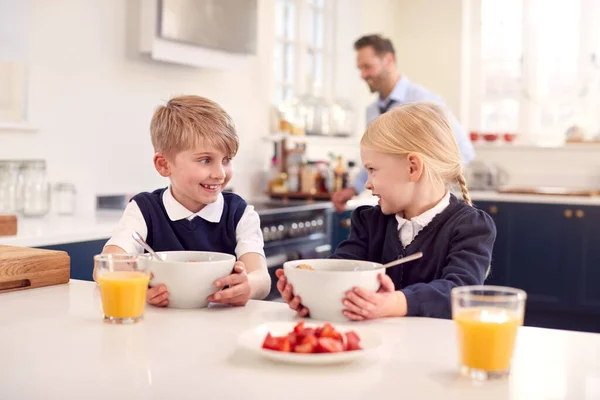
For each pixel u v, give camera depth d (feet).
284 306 4.30
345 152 17.89
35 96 10.16
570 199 15.71
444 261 4.92
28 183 9.93
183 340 3.42
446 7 19.25
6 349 3.23
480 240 4.83
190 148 5.23
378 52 13.38
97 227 8.90
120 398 2.59
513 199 16.21
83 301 4.28
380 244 5.36
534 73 19.04
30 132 10.13
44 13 10.21
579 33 18.56
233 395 2.63
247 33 12.87
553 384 2.79
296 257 12.07
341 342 3.11
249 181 14.60
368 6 18.28
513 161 18.98
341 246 5.58
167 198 5.56
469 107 19.69
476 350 2.85
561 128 18.89
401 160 4.87
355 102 18.19
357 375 2.88
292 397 2.61
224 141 5.29
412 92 13.58
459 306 2.93
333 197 13.38
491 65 19.47
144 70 11.93
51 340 3.39
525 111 19.16
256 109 14.79
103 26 11.12
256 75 14.76
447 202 5.01
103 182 11.31
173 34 11.40
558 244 15.88
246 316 3.99
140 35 11.51
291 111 15.60
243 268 4.33
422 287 4.20
